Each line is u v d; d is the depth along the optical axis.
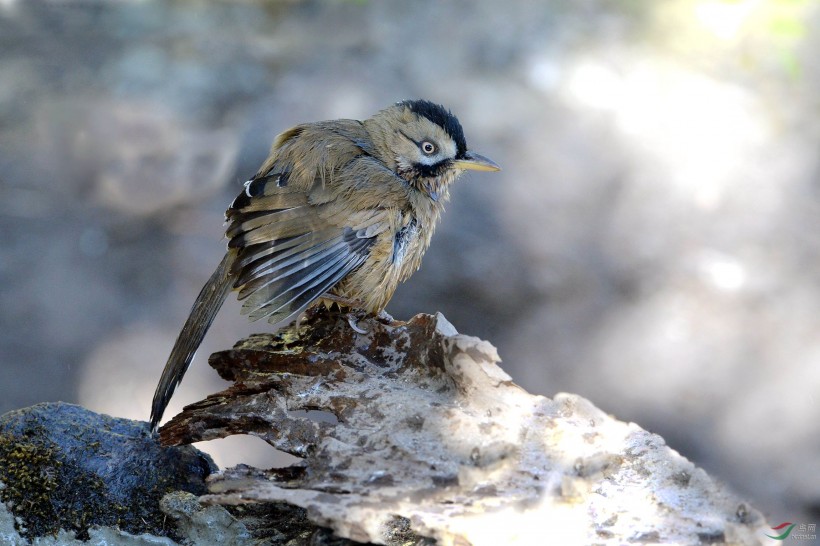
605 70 19.30
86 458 6.44
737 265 15.15
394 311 14.47
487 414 5.95
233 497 5.42
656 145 17.48
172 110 17.69
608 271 15.12
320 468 5.72
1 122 17.61
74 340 13.60
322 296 7.65
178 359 7.17
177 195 16.09
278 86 18.36
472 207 15.89
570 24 20.92
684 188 16.39
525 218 15.75
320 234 7.48
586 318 14.66
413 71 18.92
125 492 6.36
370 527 5.17
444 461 5.62
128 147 16.89
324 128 8.18
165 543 6.23
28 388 12.80
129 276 14.77
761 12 21.00
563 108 18.14
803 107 18.56
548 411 5.95
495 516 5.23
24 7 21.28
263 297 7.10
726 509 5.38
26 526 6.19
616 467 5.64
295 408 6.18
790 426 12.80
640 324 14.47
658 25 20.98
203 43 19.94
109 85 18.48
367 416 6.00
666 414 13.26
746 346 14.08
